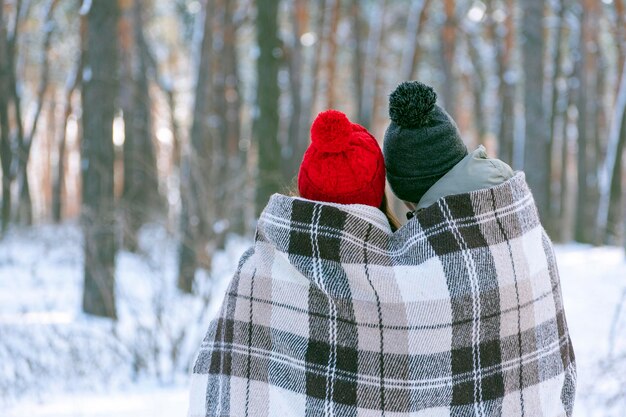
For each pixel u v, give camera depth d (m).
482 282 1.55
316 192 1.63
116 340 5.43
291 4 19.11
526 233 1.62
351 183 1.60
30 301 7.70
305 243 1.58
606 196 15.47
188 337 5.53
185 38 20.20
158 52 24.38
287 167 15.52
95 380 5.02
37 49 22.59
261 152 10.73
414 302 1.55
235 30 18.42
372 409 1.56
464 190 1.64
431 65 25.19
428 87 1.66
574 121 24.86
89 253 6.93
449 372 1.55
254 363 1.67
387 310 1.56
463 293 1.55
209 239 5.81
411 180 1.69
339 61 27.58
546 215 13.60
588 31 19.88
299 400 1.60
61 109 28.80
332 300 1.57
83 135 7.99
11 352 4.93
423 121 1.66
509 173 1.68
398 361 1.55
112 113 8.05
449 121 1.69
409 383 1.55
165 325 5.23
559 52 20.86
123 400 4.62
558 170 24.48
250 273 1.69
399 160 1.68
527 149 12.72
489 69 25.03
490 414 1.56
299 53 18.69
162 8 23.19
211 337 1.83
